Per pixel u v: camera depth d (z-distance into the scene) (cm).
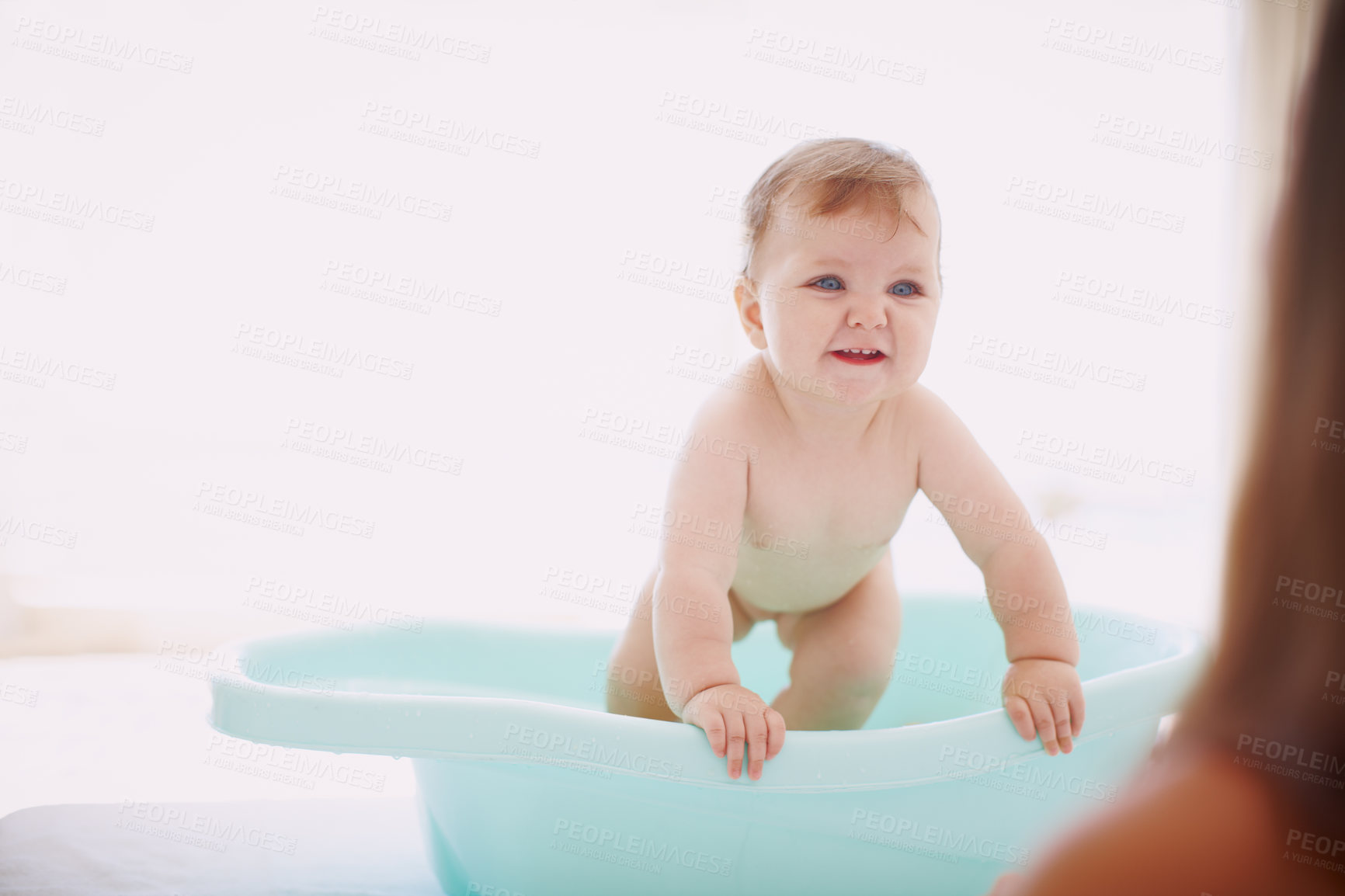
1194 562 302
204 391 291
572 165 295
